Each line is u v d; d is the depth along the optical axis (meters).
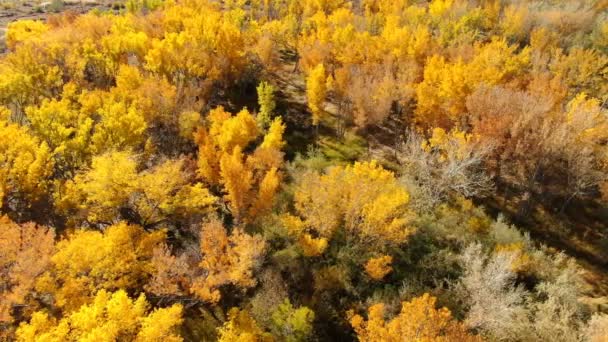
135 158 37.06
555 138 36.59
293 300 31.55
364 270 32.75
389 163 46.25
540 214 40.53
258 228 34.75
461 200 39.28
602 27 65.00
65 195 31.81
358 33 58.34
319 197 32.00
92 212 31.19
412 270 33.28
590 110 39.66
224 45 53.03
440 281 32.00
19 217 32.88
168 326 23.22
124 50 52.34
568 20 67.44
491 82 46.19
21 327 24.19
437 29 69.31
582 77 53.22
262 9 82.38
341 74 48.84
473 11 70.62
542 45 61.72
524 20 68.12
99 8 93.88
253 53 57.72
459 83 43.19
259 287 31.95
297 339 28.11
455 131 39.56
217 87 56.69
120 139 36.47
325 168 44.41
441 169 40.56
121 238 27.23
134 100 40.12
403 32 56.50
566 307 28.70
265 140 41.09
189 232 35.06
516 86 47.75
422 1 82.56
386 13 73.06
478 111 41.25
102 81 51.56
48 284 25.25
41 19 85.50
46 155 32.25
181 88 46.16
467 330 27.78
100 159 30.22
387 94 45.62
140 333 22.67
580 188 39.94
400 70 50.69
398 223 31.31
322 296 31.75
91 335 20.95
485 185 39.28
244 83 58.12
